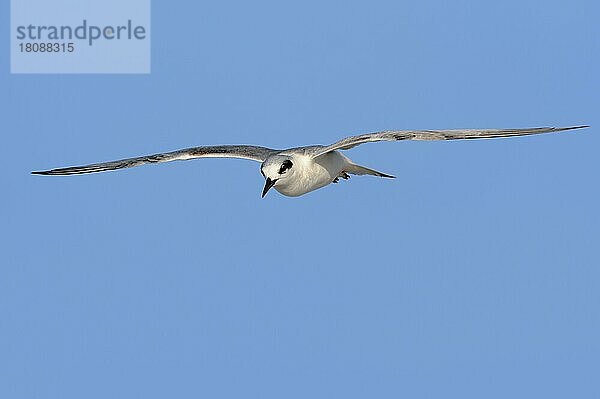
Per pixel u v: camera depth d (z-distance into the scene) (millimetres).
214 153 18938
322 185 18703
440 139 15852
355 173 19703
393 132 16406
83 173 18828
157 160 18812
